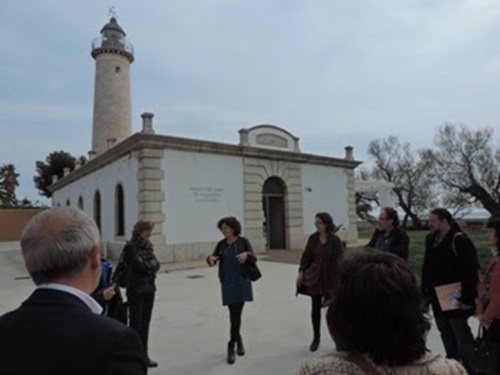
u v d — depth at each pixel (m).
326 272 5.13
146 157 14.79
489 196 36.66
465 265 3.91
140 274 4.96
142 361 1.34
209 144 16.31
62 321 1.31
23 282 12.70
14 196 54.50
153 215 14.70
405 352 1.24
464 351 3.88
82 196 23.44
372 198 42.09
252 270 5.18
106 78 29.31
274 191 19.39
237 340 5.23
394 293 1.27
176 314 7.46
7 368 1.22
